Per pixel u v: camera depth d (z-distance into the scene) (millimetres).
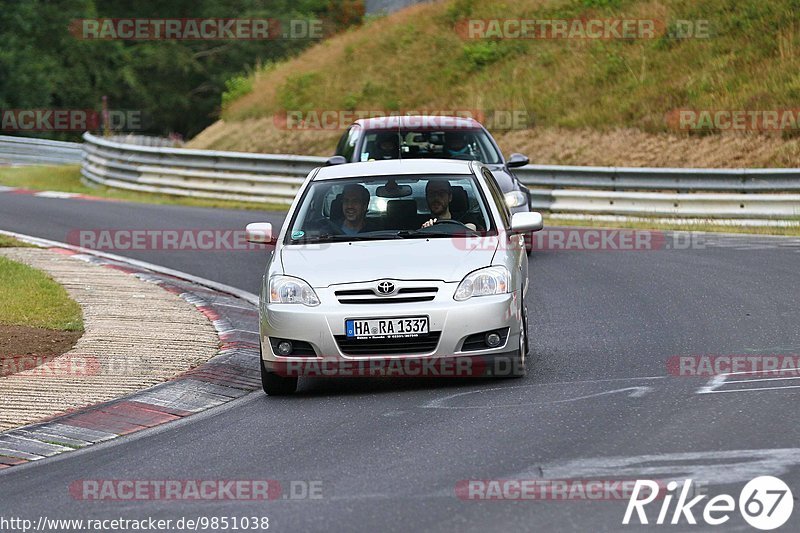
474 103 107562
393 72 120312
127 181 100312
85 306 43938
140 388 31781
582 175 76438
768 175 69062
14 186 103375
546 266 54500
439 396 29594
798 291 43875
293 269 31125
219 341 38312
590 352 34531
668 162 86688
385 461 23250
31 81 180625
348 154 54781
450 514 19391
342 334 29812
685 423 24906
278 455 24469
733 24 103125
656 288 46562
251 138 116188
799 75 91062
